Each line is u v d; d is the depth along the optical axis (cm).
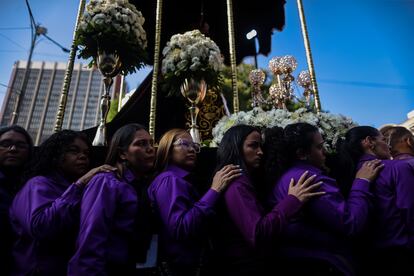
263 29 766
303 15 500
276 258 199
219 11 723
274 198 219
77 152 228
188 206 208
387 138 297
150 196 219
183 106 566
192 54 395
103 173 205
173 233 193
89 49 372
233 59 473
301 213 202
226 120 354
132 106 562
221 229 213
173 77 405
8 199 221
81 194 197
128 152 229
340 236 198
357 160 254
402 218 210
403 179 215
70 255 192
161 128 559
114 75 371
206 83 413
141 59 386
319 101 438
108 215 183
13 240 205
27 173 221
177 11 699
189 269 203
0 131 244
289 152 236
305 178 204
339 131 320
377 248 213
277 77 489
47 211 182
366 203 203
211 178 262
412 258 201
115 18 360
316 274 183
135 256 197
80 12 424
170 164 248
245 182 211
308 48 475
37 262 182
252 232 185
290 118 333
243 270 192
